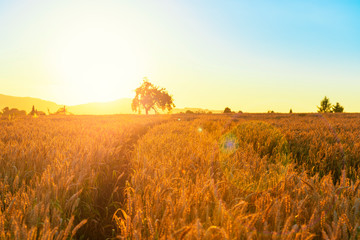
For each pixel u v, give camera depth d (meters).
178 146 5.84
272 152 5.78
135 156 5.19
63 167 3.44
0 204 2.49
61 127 11.99
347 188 2.56
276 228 1.79
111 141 7.65
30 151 4.30
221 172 3.33
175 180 2.92
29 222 2.02
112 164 5.14
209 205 2.24
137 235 1.75
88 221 2.84
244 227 1.79
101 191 3.76
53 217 2.17
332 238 1.61
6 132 8.50
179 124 16.05
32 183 3.11
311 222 1.90
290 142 6.93
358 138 7.51
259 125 11.62
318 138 7.40
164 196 2.40
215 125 14.00
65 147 5.43
